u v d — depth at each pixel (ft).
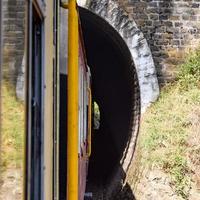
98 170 60.44
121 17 43.34
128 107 50.24
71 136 14.15
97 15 43.32
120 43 46.16
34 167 9.93
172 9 43.62
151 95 42.93
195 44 43.65
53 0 13.10
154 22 43.50
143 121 42.01
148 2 43.50
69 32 14.56
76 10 15.51
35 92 10.16
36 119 10.16
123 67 50.78
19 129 7.57
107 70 56.59
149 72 43.09
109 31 46.57
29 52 8.39
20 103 7.67
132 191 37.09
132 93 46.57
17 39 7.54
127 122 50.67
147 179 34.68
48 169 11.32
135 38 43.29
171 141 36.70
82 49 22.12
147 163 35.78
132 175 38.78
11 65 7.16
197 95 40.81
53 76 12.74
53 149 12.42
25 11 8.12
